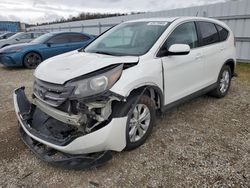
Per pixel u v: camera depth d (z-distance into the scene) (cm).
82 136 235
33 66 878
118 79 255
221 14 901
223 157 279
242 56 872
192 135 332
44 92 261
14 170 257
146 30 355
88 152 244
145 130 304
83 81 239
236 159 275
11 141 316
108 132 244
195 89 393
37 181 241
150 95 317
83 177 246
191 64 369
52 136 259
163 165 264
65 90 240
